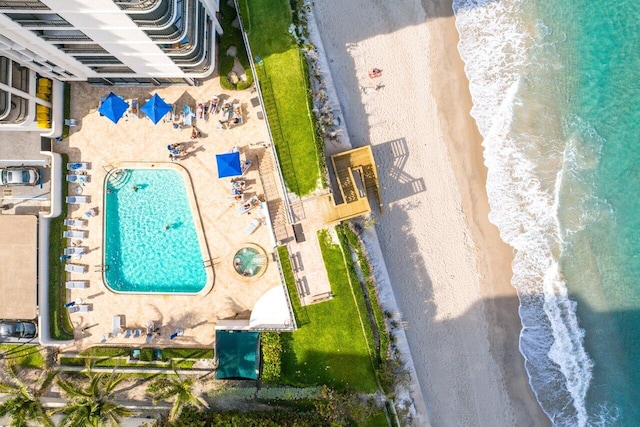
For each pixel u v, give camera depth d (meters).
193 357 31.31
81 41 23.17
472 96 33.06
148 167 31.20
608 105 33.16
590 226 33.25
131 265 31.61
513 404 33.44
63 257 31.08
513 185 33.19
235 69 30.98
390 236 32.94
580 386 33.22
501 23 33.06
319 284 31.19
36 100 28.66
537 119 33.12
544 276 33.25
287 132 30.97
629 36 33.19
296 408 31.47
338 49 32.53
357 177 31.16
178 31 22.86
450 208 33.19
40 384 29.22
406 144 32.94
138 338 31.45
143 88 31.19
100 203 31.23
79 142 31.08
